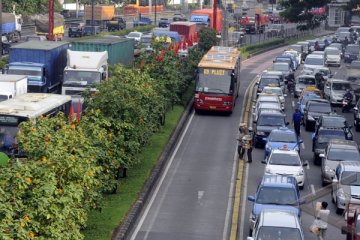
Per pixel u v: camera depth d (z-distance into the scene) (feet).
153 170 278.26
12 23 640.58
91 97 267.18
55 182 157.79
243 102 451.53
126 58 437.99
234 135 361.71
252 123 382.63
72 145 184.34
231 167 301.63
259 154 326.03
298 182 266.98
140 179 262.26
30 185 152.46
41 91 369.50
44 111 266.98
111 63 397.19
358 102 402.72
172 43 474.08
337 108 441.27
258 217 200.23
